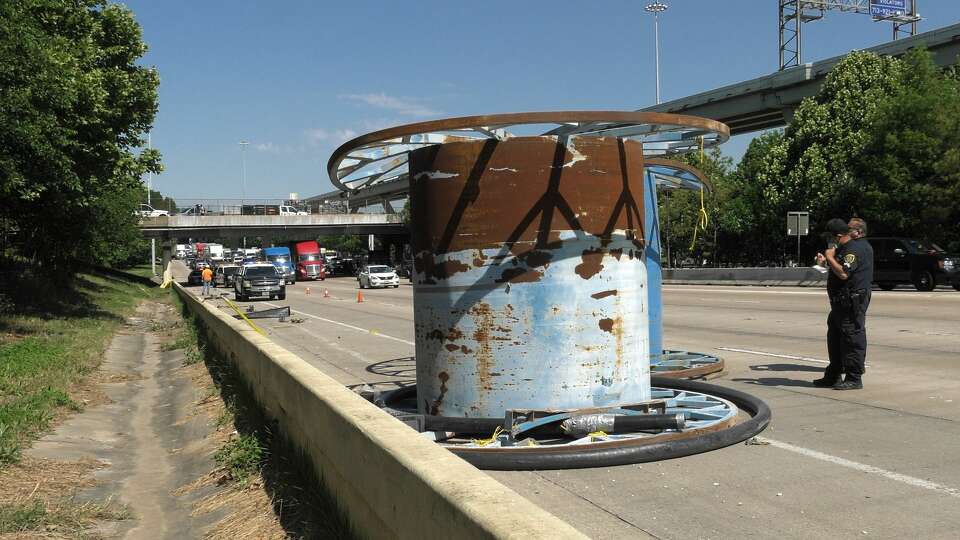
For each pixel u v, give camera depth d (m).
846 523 4.53
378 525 3.80
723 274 38.12
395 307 28.94
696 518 4.70
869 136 35.12
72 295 32.09
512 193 6.47
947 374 9.59
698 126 6.39
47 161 17.20
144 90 24.94
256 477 5.99
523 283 6.50
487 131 6.30
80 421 9.08
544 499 5.21
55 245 31.03
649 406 6.71
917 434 6.64
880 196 32.97
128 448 8.07
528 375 6.52
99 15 24.27
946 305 19.34
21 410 8.70
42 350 14.52
